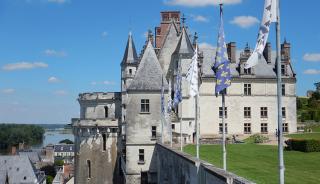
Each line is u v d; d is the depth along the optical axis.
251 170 37.97
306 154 49.88
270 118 90.12
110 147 80.25
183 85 72.69
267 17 19.14
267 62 92.00
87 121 80.94
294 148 54.34
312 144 52.06
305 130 93.25
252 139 78.56
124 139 73.19
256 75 90.06
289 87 90.56
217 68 27.70
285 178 33.78
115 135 80.50
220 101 88.62
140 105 66.69
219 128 88.31
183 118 72.88
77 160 83.88
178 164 38.91
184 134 69.31
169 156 46.16
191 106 73.19
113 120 80.12
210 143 70.75
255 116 89.81
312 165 41.16
